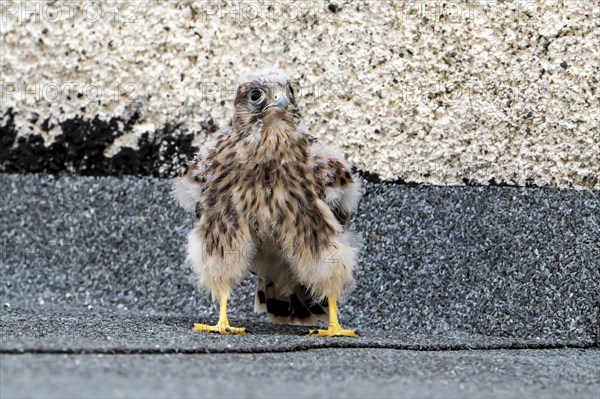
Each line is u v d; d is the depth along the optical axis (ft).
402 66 37.11
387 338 31.91
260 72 32.19
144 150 40.06
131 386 20.52
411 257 36.40
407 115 37.06
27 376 20.85
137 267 39.32
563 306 34.27
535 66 35.37
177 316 37.06
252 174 31.24
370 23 37.55
